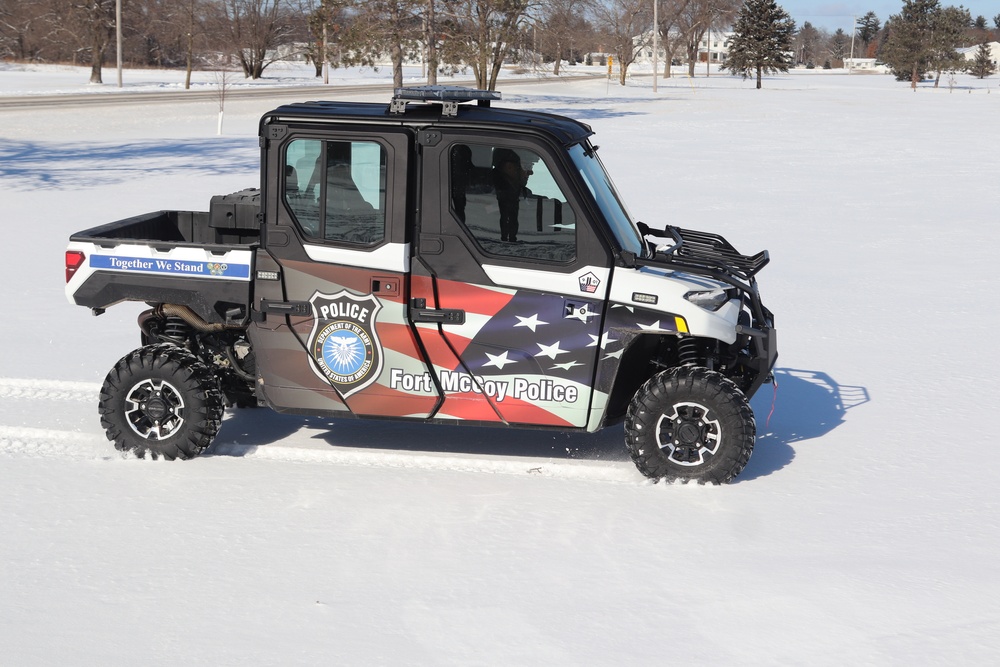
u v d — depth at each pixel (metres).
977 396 7.53
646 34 112.44
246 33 80.00
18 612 4.29
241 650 3.99
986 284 11.52
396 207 5.62
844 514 5.39
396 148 5.57
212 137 31.06
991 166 24.50
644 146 30.06
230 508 5.38
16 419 6.76
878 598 4.47
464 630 4.16
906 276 12.01
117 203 17.27
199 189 19.16
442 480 5.82
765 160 26.02
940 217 16.72
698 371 5.62
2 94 49.06
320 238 5.74
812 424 6.94
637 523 5.23
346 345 5.82
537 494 5.62
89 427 6.61
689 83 96.81
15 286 10.92
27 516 5.25
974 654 4.01
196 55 89.31
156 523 5.18
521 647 4.04
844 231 15.30
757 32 102.50
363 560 4.79
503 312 5.67
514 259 5.64
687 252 6.19
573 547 4.95
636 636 4.13
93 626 4.18
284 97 50.75
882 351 8.80
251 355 6.32
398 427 6.84
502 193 5.59
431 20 42.91
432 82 43.59
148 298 6.01
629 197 18.83
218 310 6.09
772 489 5.73
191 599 4.40
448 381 5.79
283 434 6.65
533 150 5.53
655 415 5.67
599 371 5.67
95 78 65.44
